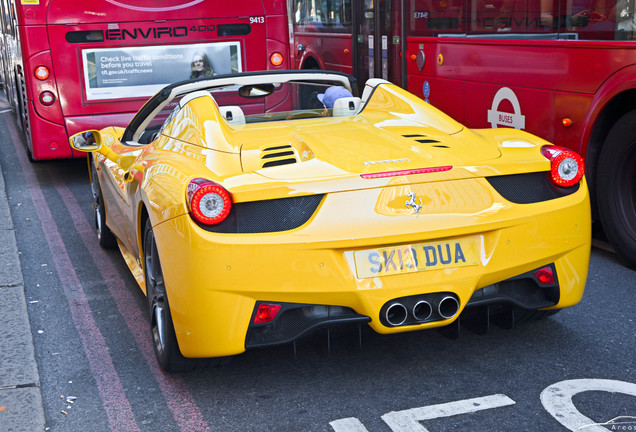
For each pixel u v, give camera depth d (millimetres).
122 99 8578
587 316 4227
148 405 3441
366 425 3152
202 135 3873
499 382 3473
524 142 3768
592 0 5250
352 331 3385
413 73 8133
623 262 5133
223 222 3148
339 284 3127
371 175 3238
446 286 3199
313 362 3777
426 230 3166
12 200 8062
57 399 3545
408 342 3953
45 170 9648
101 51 8430
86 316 4637
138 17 8453
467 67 6969
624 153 4984
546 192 3480
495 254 3277
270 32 8898
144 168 4027
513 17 6172
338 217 3146
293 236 3111
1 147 11422
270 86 4742
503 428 3061
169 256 3299
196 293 3170
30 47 8289
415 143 3686
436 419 3166
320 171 3297
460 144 3723
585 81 5375
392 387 3479
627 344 3830
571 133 5578
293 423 3209
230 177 3307
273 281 3117
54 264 5762
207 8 8633
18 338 4234
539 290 3518
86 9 8320
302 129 4027
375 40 9562
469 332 4051
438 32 7488
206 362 3527
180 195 3275
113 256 5914
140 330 4371
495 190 3363
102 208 5914
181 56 8656
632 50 4922
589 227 3566
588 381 3439
